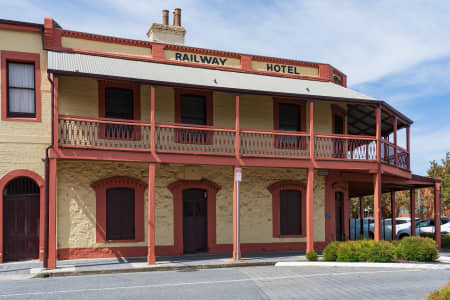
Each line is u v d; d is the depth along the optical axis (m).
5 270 11.29
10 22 12.98
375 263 12.27
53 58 12.63
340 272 11.02
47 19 13.71
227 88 13.52
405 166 18.28
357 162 15.09
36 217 13.09
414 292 8.40
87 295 8.19
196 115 15.59
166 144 14.74
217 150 15.44
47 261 11.54
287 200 16.64
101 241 13.86
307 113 17.08
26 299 7.84
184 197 15.27
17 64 13.22
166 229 14.77
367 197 37.09
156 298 7.91
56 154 11.81
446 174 30.27
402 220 24.20
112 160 12.39
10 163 12.75
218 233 15.46
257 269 11.82
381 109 16.09
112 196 14.20
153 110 12.88
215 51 16.28
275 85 15.21
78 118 12.46
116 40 14.90
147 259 13.42
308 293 8.33
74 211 13.65
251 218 15.97
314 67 17.84
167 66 15.05
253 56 16.75
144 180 14.60
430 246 13.04
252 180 16.16
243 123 16.11
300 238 16.52
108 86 14.34
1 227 12.59
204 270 11.73
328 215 16.92
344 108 18.08
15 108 13.09
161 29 17.05
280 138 16.45
